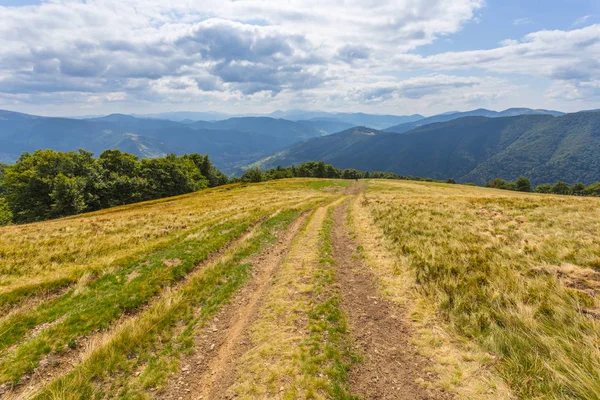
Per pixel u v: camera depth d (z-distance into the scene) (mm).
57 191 54156
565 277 9062
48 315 9062
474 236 14828
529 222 17109
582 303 7367
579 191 126938
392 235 16547
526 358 5875
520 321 6969
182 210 32594
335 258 14070
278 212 27016
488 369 5848
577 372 5164
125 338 7734
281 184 68125
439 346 6797
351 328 7871
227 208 31203
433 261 11586
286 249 16578
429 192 52969
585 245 11727
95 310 9219
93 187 62906
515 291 8469
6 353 7266
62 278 11547
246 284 11805
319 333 7656
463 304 8203
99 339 7934
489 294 8539
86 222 27453
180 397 5934
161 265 13039
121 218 28609
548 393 5039
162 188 78938
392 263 12445
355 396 5496
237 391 5840
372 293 9953
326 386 5734
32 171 56156
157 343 7836
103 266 13125
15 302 9812
